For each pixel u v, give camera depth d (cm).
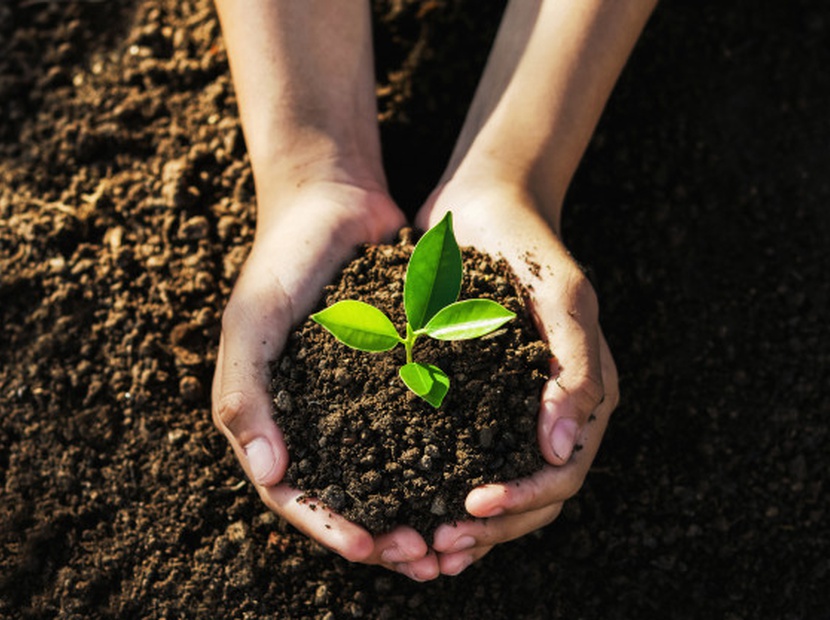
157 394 45
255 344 38
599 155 50
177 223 48
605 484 44
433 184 49
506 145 41
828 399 46
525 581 42
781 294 48
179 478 44
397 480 36
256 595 41
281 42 42
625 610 43
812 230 49
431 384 33
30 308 47
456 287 34
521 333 37
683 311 48
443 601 42
